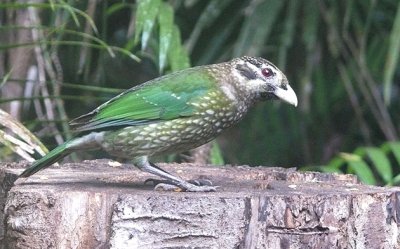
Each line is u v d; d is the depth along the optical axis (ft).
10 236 28.19
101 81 48.08
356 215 28.17
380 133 52.44
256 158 50.80
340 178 32.81
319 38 48.39
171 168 34.88
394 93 52.19
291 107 49.96
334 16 45.93
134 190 28.30
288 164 51.06
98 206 27.37
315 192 28.40
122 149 29.89
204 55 47.37
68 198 27.40
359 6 47.75
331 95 49.80
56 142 45.01
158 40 43.98
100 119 29.37
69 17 42.70
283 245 27.48
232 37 48.08
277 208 27.37
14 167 32.73
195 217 26.71
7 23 45.52
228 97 30.42
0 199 31.71
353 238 28.17
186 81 30.07
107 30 51.06
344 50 48.03
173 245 26.68
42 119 43.29
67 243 27.48
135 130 29.58
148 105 29.60
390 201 28.58
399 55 48.29
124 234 26.68
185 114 29.76
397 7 47.75
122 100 29.66
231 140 51.37
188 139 30.27
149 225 26.66
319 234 27.76
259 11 44.55
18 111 45.80
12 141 31.48
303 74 48.75
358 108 48.39
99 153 46.88
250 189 29.22
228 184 30.81
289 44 44.45
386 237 28.55
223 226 26.84
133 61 52.03
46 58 43.34
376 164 37.35
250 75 30.99
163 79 30.27
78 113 50.26
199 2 48.96
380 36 48.34
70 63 48.44
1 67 45.80
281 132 50.62
